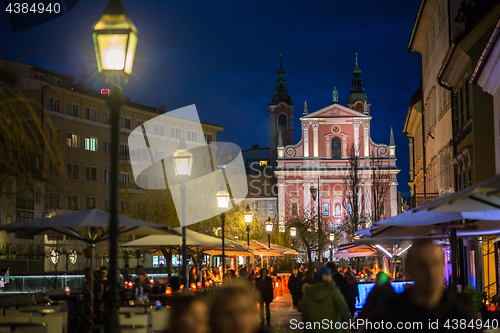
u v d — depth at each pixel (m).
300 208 87.31
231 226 42.91
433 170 43.19
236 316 3.80
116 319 6.22
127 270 40.03
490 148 26.14
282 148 90.00
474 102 26.39
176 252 28.08
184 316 4.01
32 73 56.53
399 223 12.20
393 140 87.62
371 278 30.62
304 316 9.82
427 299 5.09
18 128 9.27
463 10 29.38
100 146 64.31
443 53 36.16
